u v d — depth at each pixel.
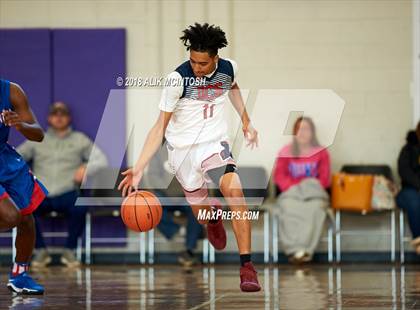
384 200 18.95
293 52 20.20
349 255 19.98
